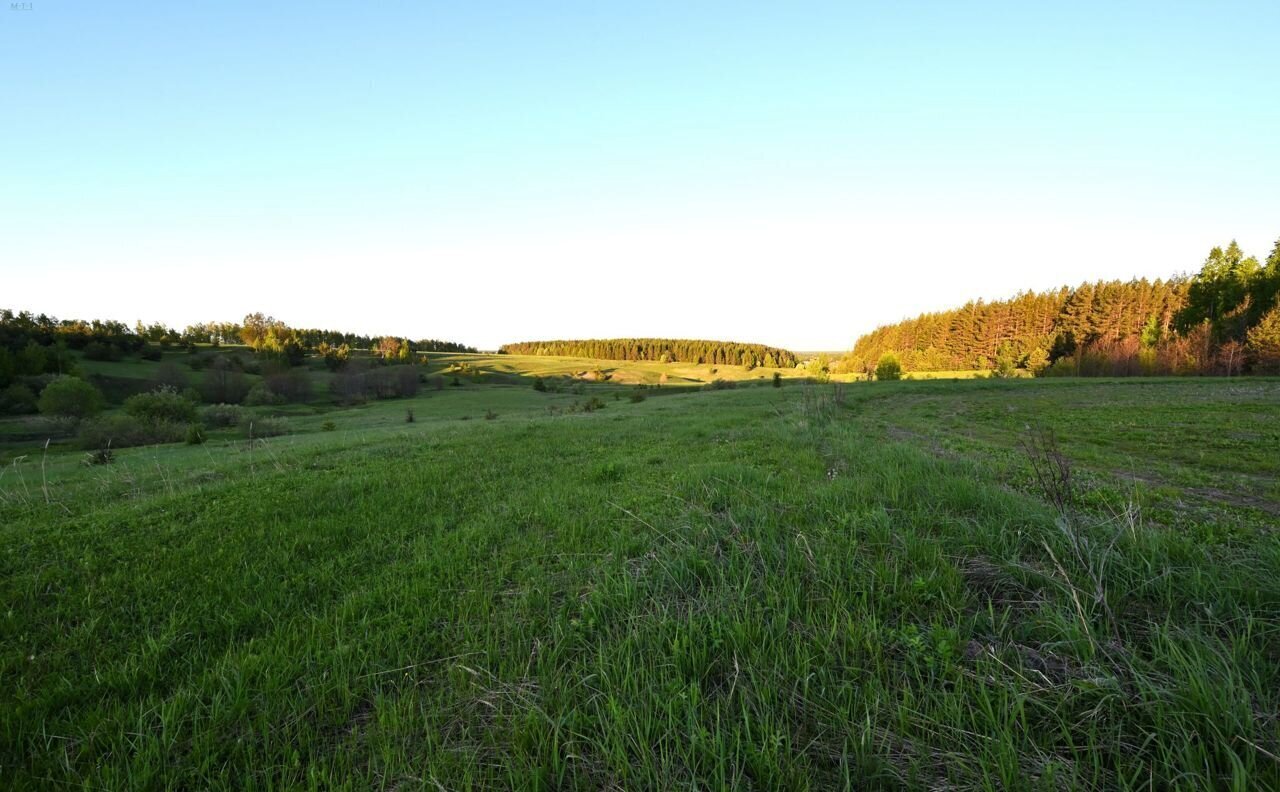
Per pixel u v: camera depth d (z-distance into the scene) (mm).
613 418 20969
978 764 2117
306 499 7238
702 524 5078
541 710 2531
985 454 10508
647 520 5609
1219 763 2059
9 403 51938
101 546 5492
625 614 3434
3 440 39438
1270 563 3465
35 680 3098
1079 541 3764
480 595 3963
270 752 2465
